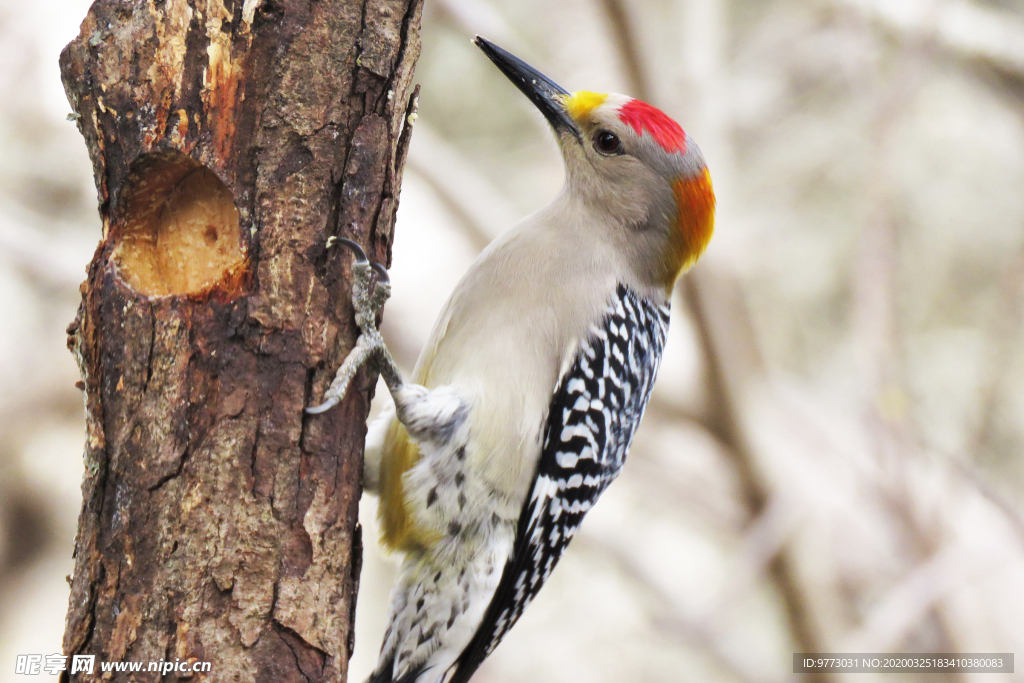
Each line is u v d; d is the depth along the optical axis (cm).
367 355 534
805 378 1568
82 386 516
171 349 488
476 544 637
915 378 1531
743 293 1256
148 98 493
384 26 532
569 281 682
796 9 1620
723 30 1403
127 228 510
